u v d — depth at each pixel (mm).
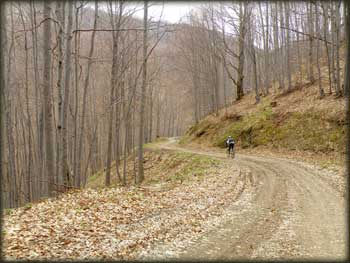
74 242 6816
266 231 7992
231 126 33812
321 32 35031
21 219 8234
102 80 32969
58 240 6855
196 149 33875
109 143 19547
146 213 9594
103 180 29469
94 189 13578
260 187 13508
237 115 34812
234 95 58906
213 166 21516
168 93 62844
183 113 83750
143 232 7812
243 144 29594
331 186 12734
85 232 7473
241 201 11328
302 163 19266
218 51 43906
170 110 75312
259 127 29203
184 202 11156
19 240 6629
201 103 55594
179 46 45656
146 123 51219
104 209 9664
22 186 28109
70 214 8844
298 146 23266
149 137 53781
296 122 25609
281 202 10875
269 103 32219
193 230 8141
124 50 20531
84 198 11156
